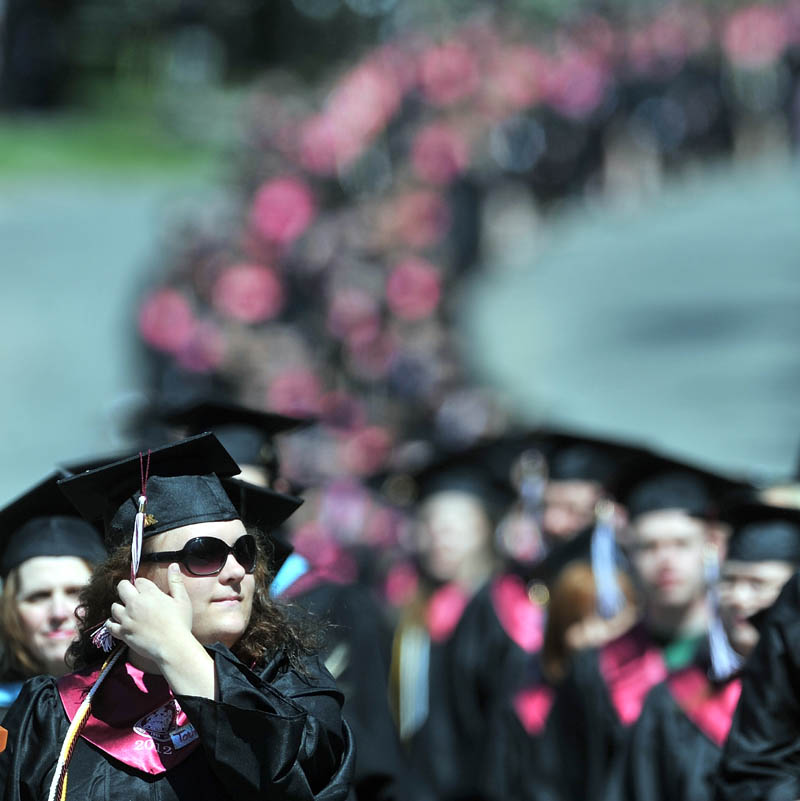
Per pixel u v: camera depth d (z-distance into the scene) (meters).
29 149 141.75
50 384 72.94
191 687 12.74
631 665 22.41
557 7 148.00
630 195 124.44
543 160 113.38
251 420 21.70
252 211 69.81
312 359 63.84
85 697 13.34
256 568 13.83
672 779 20.17
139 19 179.75
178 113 167.38
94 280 95.25
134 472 13.67
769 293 89.94
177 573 13.16
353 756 13.45
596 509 24.59
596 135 120.31
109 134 155.00
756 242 106.56
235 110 167.50
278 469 21.81
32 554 16.64
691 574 22.05
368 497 40.00
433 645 28.69
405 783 20.61
